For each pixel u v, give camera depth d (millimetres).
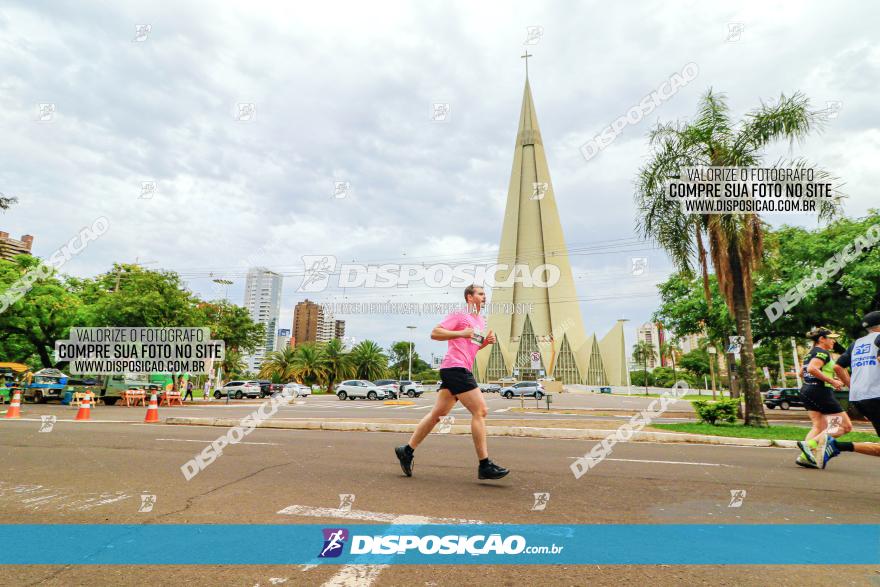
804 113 11477
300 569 2590
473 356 4801
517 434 9805
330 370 55406
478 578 2488
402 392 44125
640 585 2418
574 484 4723
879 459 6812
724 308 19422
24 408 19406
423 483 4648
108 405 23000
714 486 4742
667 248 12805
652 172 12789
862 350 4797
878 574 2598
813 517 3654
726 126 12359
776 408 31266
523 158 104062
